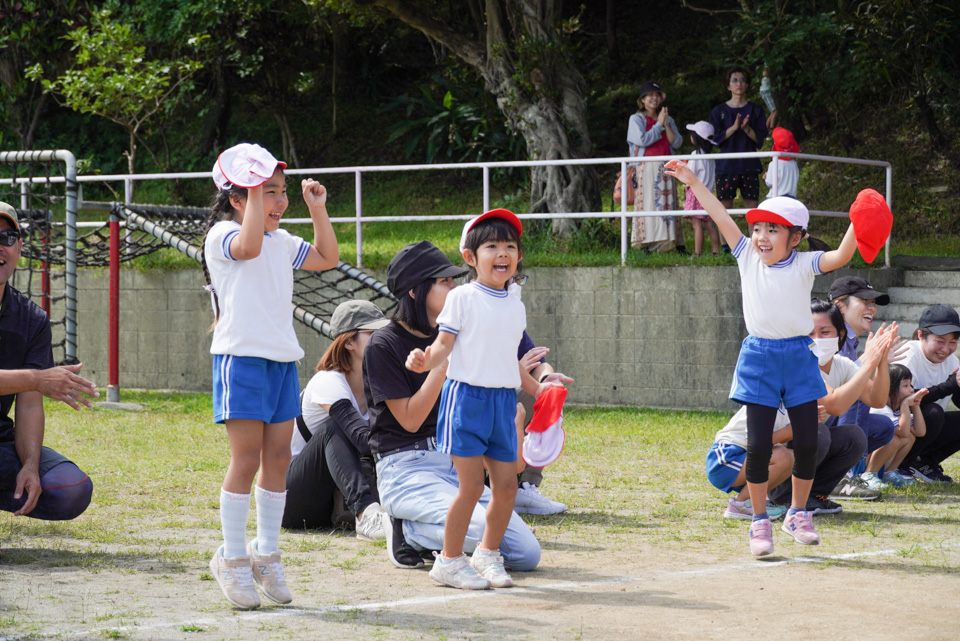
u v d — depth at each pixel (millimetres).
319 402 7688
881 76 24812
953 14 22734
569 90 21250
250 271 5453
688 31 34594
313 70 34969
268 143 33312
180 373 19250
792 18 22688
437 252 6609
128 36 25469
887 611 5438
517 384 5898
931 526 8078
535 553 6461
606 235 19734
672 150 18312
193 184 32156
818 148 26266
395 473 6750
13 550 6922
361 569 6574
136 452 11844
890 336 7898
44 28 29750
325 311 16875
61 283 20094
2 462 6809
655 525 8102
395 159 31453
